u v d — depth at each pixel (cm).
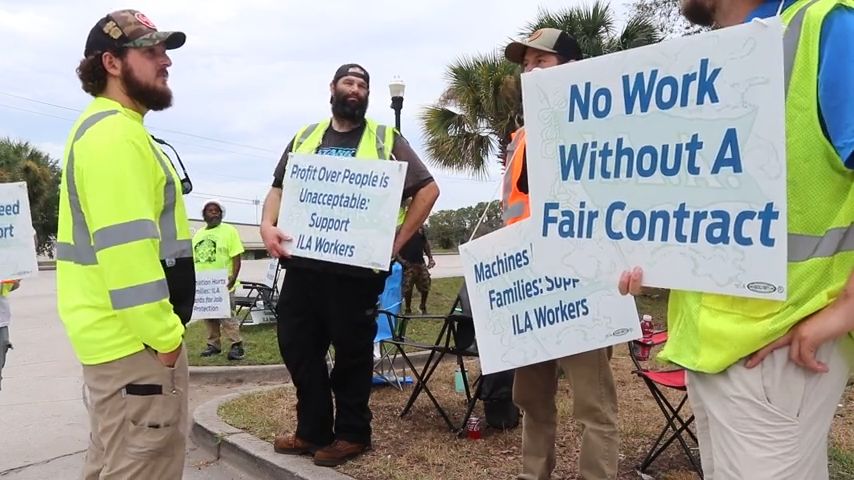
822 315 150
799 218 154
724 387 168
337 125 396
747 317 161
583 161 180
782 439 159
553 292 280
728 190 154
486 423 446
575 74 180
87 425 514
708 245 158
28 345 900
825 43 149
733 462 167
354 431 386
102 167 220
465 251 306
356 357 382
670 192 164
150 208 230
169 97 258
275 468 380
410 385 577
